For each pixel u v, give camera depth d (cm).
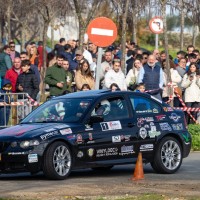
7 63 3484
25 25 5962
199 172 2330
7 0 5200
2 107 2955
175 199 1756
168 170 2294
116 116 2253
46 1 4272
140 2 4538
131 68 3556
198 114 3397
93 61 3562
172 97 3331
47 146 2116
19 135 2139
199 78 3372
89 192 1877
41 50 4122
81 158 2177
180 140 2345
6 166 2139
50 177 2128
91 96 2269
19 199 1762
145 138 2280
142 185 2011
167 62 3381
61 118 2233
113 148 2225
